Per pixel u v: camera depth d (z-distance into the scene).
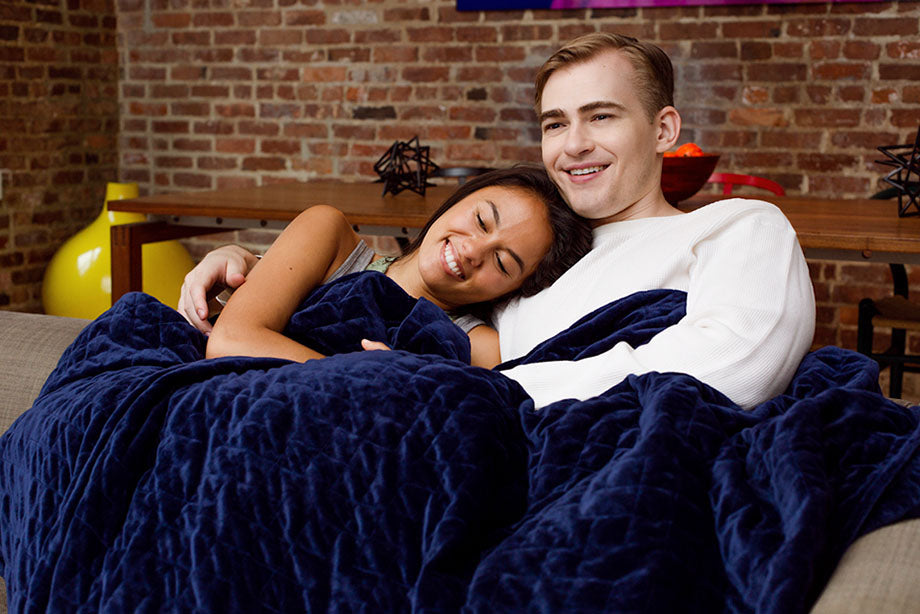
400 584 0.86
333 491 0.90
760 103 3.62
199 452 0.95
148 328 1.24
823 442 0.90
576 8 3.77
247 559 0.87
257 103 4.32
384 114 4.14
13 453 1.06
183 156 4.48
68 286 3.86
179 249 4.03
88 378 1.15
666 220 1.38
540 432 0.98
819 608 0.74
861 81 3.49
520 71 3.90
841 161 3.55
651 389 0.99
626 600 0.75
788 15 3.53
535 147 3.93
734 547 0.80
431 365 1.00
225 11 4.30
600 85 1.39
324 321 1.32
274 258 1.40
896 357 2.56
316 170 4.28
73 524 0.92
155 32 4.43
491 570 0.80
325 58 4.18
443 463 0.91
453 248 1.41
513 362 1.32
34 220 4.11
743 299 1.20
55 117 4.19
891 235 1.90
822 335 3.65
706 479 0.86
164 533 0.91
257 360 1.12
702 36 3.64
